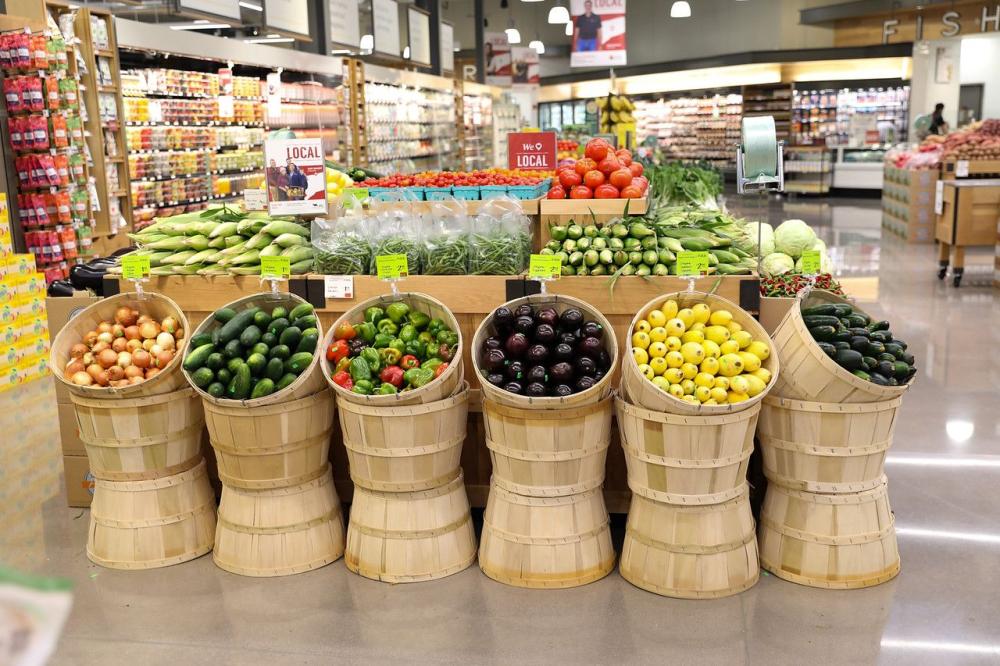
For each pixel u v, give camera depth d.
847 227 14.45
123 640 2.86
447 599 3.08
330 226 3.79
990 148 11.17
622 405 3.06
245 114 9.66
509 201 4.07
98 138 7.48
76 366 3.38
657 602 3.03
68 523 3.80
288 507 3.28
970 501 3.86
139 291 3.58
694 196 6.93
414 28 16.16
